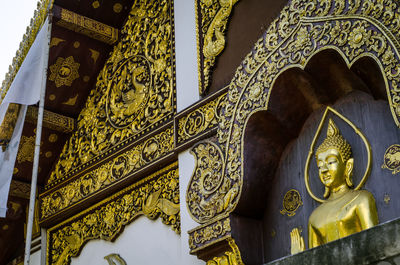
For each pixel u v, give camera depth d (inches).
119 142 337.4
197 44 307.0
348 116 235.9
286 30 238.5
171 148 302.8
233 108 253.1
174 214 294.8
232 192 244.8
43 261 362.9
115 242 325.7
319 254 188.1
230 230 239.9
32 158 382.6
